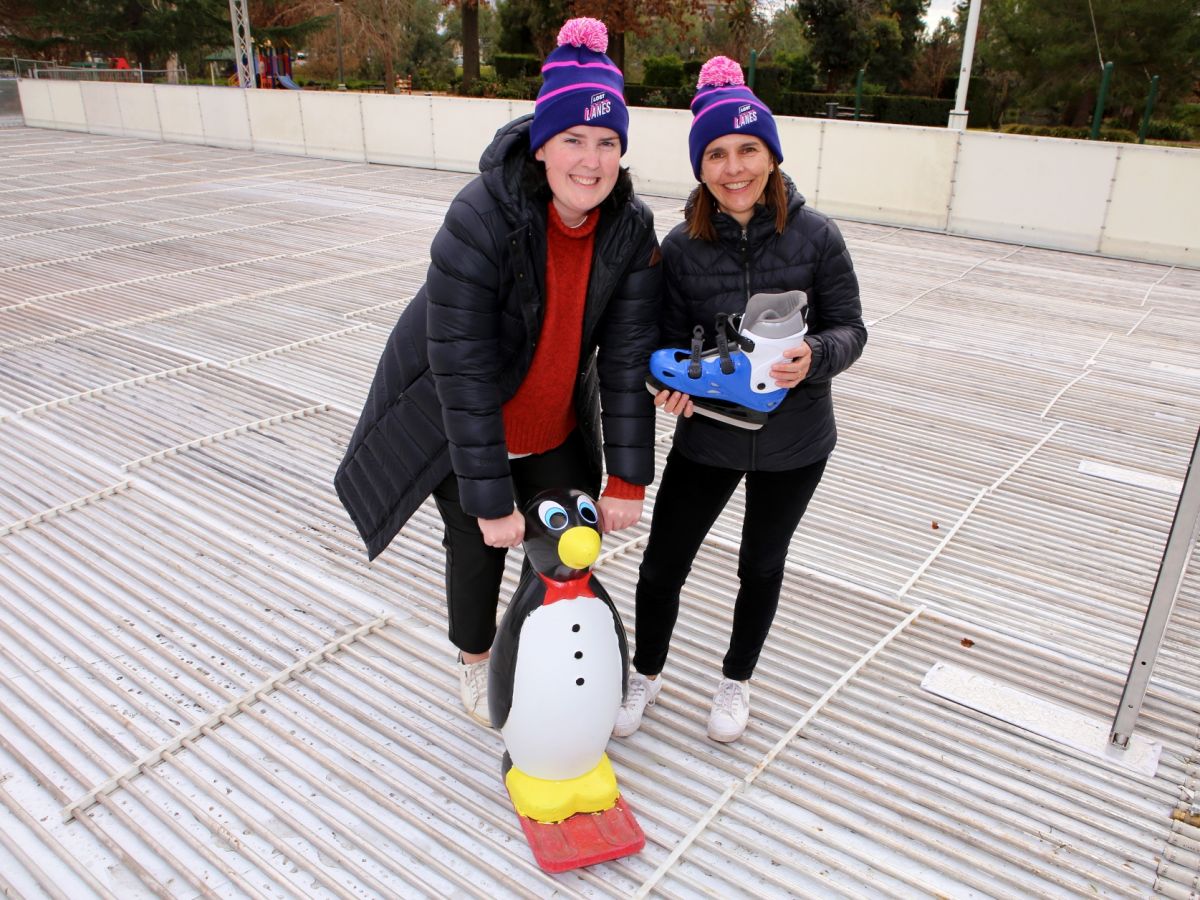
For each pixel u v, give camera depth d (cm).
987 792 231
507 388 201
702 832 216
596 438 227
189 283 682
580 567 191
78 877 198
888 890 202
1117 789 234
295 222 914
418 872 201
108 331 566
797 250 201
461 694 250
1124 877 207
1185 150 807
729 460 208
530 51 3091
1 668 265
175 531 341
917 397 504
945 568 338
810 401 207
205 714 248
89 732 241
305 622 291
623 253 192
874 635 297
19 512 350
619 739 245
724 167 189
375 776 228
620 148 177
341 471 230
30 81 1777
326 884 197
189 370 505
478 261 180
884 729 253
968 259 844
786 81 2711
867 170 973
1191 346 601
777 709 260
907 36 3272
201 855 204
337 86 3266
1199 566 343
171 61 3884
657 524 226
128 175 1198
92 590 304
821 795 229
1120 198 850
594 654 197
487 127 1230
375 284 691
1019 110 2709
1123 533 363
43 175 1180
